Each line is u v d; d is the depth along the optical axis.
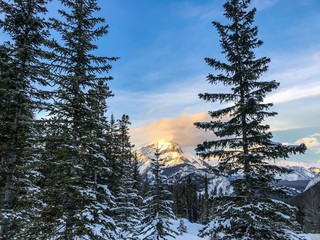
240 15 16.59
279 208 14.48
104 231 13.16
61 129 14.42
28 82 15.92
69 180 13.12
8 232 14.30
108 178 22.88
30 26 16.55
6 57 15.62
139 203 33.97
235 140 15.25
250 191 14.33
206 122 15.59
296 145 13.79
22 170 15.41
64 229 13.22
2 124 15.35
